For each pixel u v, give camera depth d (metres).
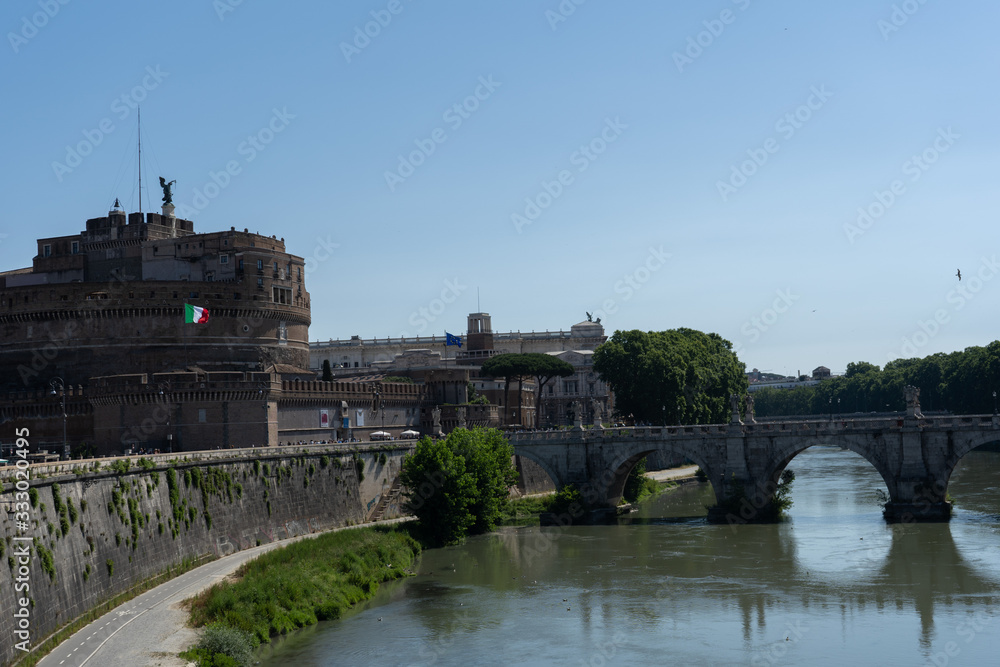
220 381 134.12
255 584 83.75
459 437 131.50
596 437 144.25
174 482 92.44
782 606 86.75
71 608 70.69
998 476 183.38
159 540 88.00
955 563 101.00
